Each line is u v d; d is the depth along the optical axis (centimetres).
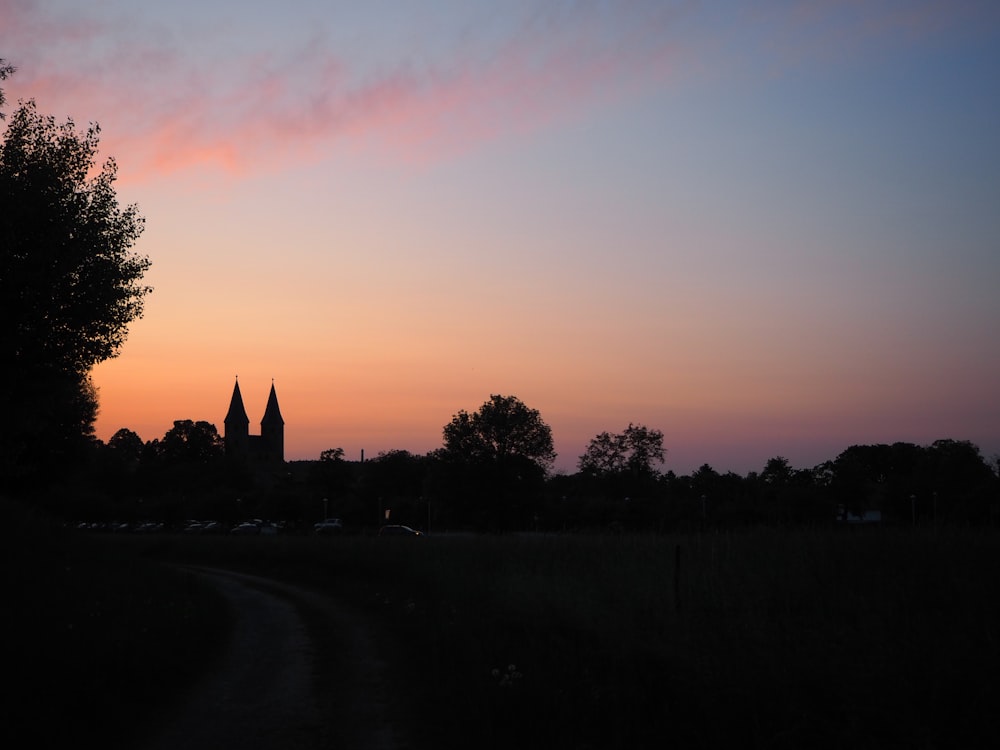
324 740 936
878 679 898
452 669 1249
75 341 2094
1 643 1136
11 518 2931
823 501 5556
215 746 911
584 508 8212
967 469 5447
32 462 4606
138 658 1241
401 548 3269
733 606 1406
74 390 2834
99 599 1770
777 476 9319
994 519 1991
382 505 11275
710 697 895
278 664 1434
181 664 1344
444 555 2823
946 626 1104
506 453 8412
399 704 1114
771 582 1502
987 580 1338
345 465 13638
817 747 786
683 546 1967
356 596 2620
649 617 1398
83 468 5453
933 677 880
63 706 944
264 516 10944
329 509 11262
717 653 1059
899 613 1207
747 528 2166
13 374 2005
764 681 923
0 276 1873
